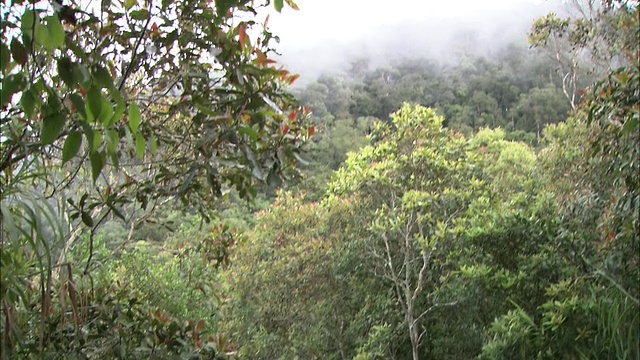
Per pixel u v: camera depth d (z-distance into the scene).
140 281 4.85
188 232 5.59
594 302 3.69
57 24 1.26
